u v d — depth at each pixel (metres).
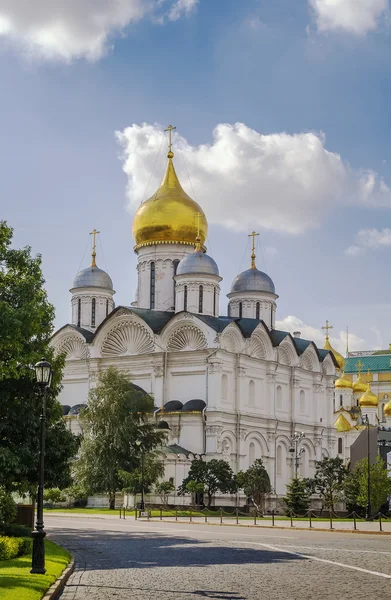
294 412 119.00
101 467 92.19
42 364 32.75
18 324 45.56
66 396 117.00
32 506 50.81
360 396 170.88
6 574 27.03
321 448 124.44
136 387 107.19
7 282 49.47
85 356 116.62
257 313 123.81
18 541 35.56
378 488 94.56
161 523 70.19
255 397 112.12
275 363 115.19
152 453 94.94
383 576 28.34
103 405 94.94
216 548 40.94
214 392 104.31
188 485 94.88
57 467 50.56
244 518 83.50
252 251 129.00
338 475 109.81
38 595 22.66
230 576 28.62
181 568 31.39
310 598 23.28
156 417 105.38
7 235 50.66
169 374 108.69
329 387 128.25
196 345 108.19
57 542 45.38
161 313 114.44
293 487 97.88
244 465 107.62
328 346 172.88
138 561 34.47
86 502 97.62
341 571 29.95
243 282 124.69
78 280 123.75
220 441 103.69
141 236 123.88
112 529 58.88
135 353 111.88
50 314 51.75
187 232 122.50
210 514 88.88
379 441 126.81
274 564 32.59
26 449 47.94
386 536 54.06
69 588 25.97
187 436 104.12
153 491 96.38
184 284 112.81
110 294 124.25
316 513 104.12
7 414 48.88
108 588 25.81
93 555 37.41
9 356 47.69
